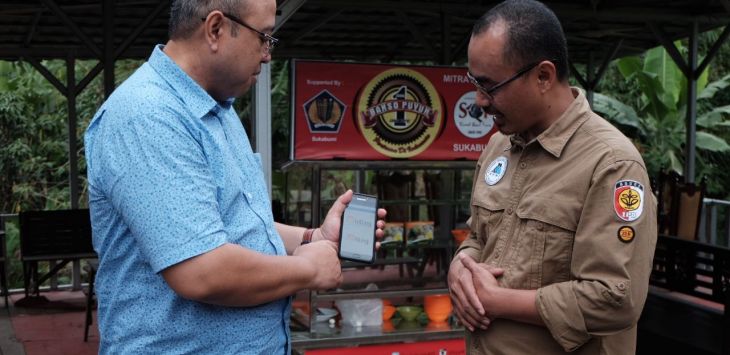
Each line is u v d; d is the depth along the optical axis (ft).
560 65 5.80
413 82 12.68
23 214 21.74
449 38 23.36
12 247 35.96
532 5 5.76
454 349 12.41
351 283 12.62
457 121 12.94
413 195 12.99
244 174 5.43
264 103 12.87
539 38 5.64
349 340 11.89
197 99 5.05
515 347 5.91
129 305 5.05
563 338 5.52
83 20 24.56
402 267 12.88
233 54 5.05
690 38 24.41
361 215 6.59
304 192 12.88
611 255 5.41
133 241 4.97
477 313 5.95
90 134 5.20
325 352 11.84
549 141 5.86
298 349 11.73
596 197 5.53
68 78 25.75
